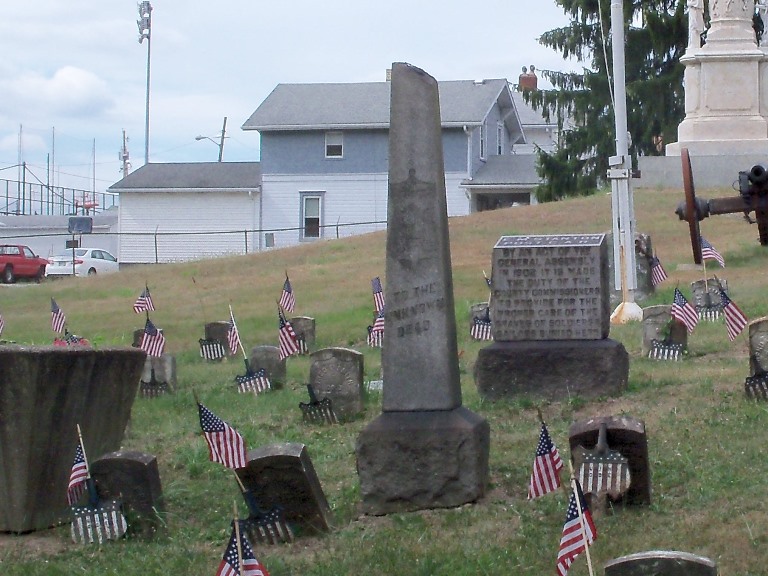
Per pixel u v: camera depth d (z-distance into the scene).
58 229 71.19
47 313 28.38
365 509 9.96
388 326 10.02
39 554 9.41
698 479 9.95
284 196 58.50
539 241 14.05
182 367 19.39
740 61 36.62
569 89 56.88
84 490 9.86
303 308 24.94
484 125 59.03
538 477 8.30
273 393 16.19
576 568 8.04
